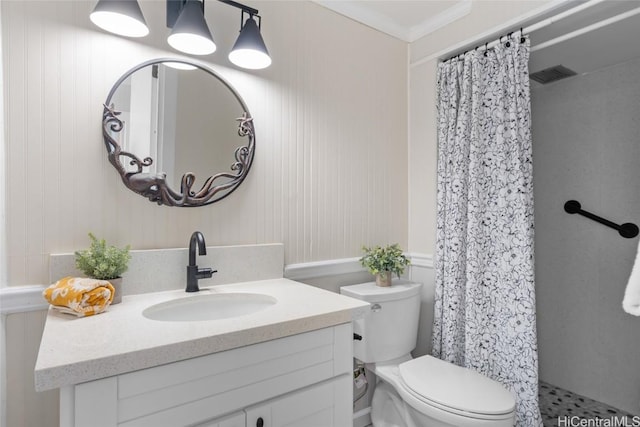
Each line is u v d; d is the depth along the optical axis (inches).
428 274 81.6
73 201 46.7
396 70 85.3
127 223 50.4
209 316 50.8
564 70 87.8
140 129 51.1
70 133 46.6
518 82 67.7
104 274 44.3
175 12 54.1
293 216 66.9
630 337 80.4
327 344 42.3
